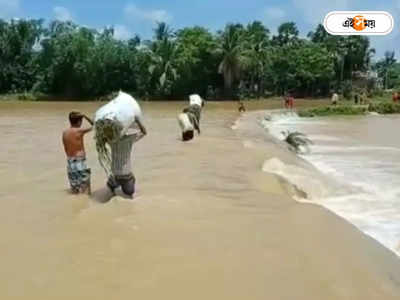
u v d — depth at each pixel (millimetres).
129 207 8648
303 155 20109
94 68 74375
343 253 6781
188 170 12422
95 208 8586
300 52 82000
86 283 5590
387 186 13469
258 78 79562
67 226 7656
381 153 20562
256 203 9289
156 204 8898
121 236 7176
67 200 9266
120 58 75375
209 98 75438
